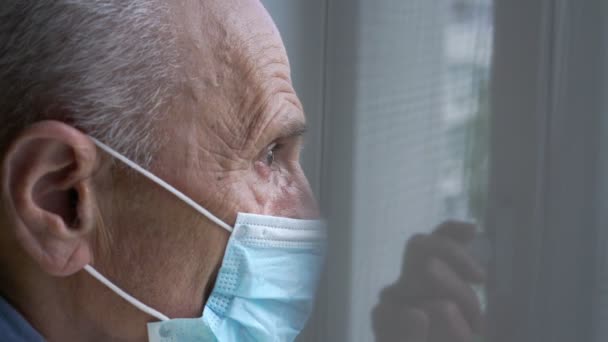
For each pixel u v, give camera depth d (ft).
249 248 3.08
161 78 2.76
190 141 2.86
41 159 2.66
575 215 1.60
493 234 1.63
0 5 2.67
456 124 1.63
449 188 1.65
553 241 1.62
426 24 1.65
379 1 1.72
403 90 1.70
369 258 1.79
